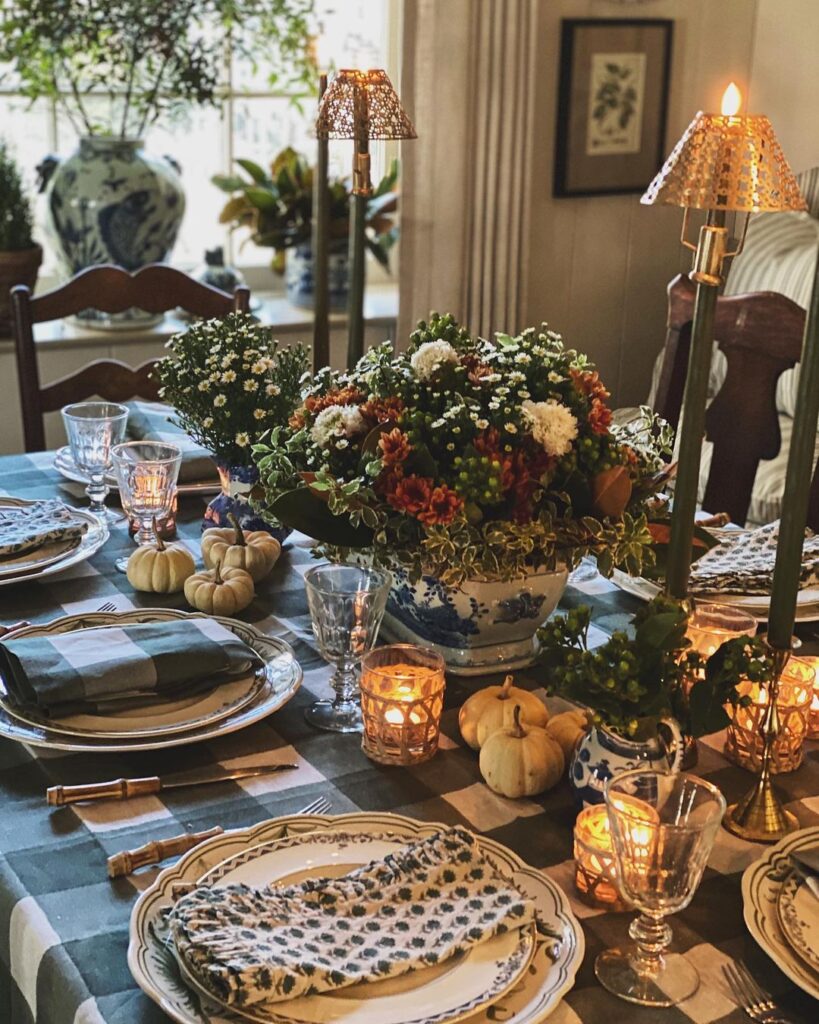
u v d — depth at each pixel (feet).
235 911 2.75
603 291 11.87
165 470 5.17
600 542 3.88
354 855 3.12
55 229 10.46
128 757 3.70
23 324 7.51
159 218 10.48
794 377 10.08
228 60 11.32
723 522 5.56
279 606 4.80
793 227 10.74
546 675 4.33
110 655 3.89
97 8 10.11
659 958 2.86
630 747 3.25
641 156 11.59
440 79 10.07
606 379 12.19
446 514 3.69
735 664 3.21
